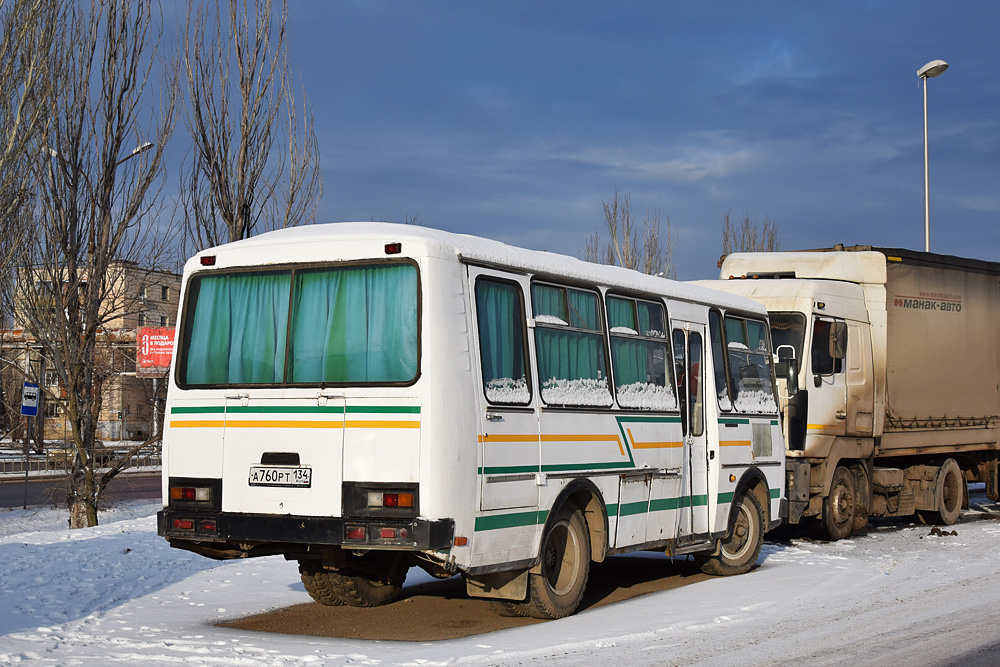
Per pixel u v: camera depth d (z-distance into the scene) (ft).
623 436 34.19
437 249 27.61
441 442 26.50
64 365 69.82
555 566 31.65
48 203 68.18
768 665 24.82
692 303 39.96
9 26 64.95
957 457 67.31
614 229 138.10
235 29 71.10
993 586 37.58
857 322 55.93
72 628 29.68
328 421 27.53
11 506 95.81
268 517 27.81
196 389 29.55
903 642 27.66
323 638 28.55
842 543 53.01
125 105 70.13
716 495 39.81
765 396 44.93
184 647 26.91
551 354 31.30
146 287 75.97
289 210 72.90
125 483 118.62
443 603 34.63
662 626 29.76
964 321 64.80
